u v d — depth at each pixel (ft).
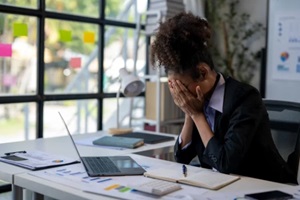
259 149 4.79
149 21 11.37
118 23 11.37
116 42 11.55
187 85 4.86
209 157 4.73
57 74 10.16
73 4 10.22
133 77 8.13
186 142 5.54
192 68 4.66
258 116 4.74
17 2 9.05
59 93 10.11
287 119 6.05
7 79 9.24
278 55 11.16
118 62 11.55
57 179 4.34
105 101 11.32
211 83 4.97
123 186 4.06
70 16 10.05
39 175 4.52
